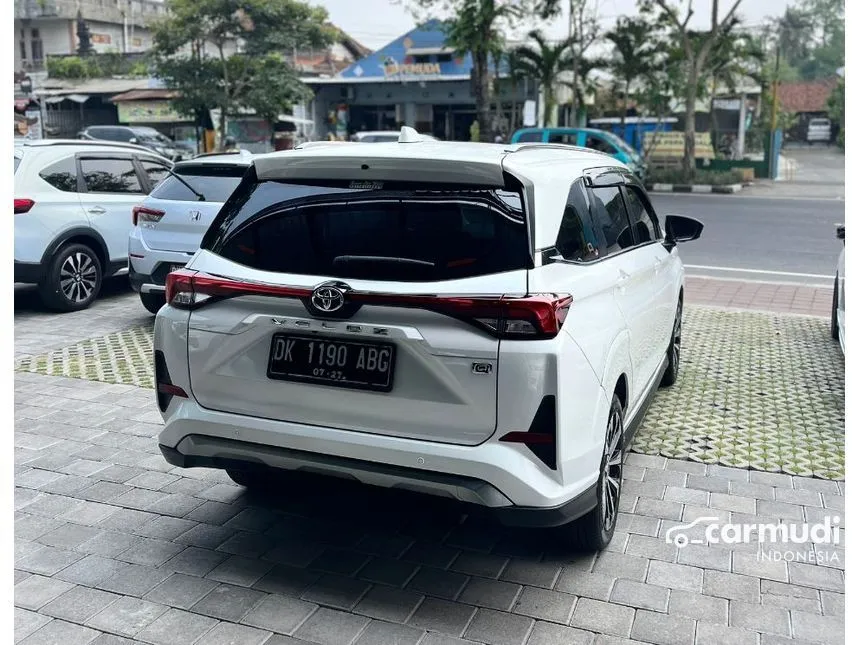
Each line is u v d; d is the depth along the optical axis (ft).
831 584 11.43
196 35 103.24
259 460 11.00
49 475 15.01
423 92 121.90
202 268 11.23
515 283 9.72
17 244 27.50
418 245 10.19
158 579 11.35
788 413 18.89
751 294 33.81
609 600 10.92
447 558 12.01
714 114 119.44
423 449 9.95
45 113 135.54
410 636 10.03
